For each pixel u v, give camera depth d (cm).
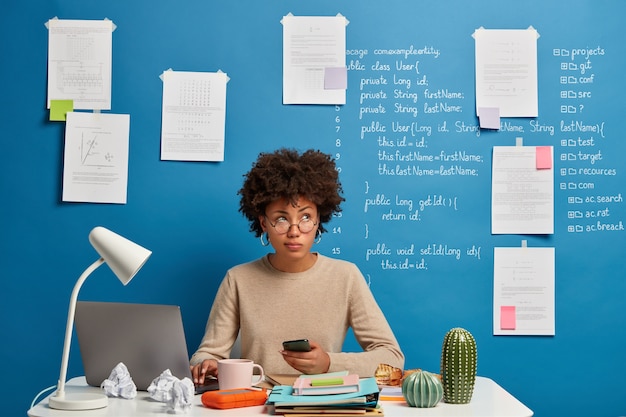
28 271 262
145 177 263
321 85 264
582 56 265
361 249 263
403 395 171
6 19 263
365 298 226
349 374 189
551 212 264
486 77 264
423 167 264
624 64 266
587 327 263
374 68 265
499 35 265
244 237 264
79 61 264
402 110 265
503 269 263
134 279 262
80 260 263
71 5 264
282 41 264
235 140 264
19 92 263
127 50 264
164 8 264
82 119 263
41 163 263
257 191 213
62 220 262
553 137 265
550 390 262
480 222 264
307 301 225
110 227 263
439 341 262
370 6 264
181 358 182
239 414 161
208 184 263
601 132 265
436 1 265
